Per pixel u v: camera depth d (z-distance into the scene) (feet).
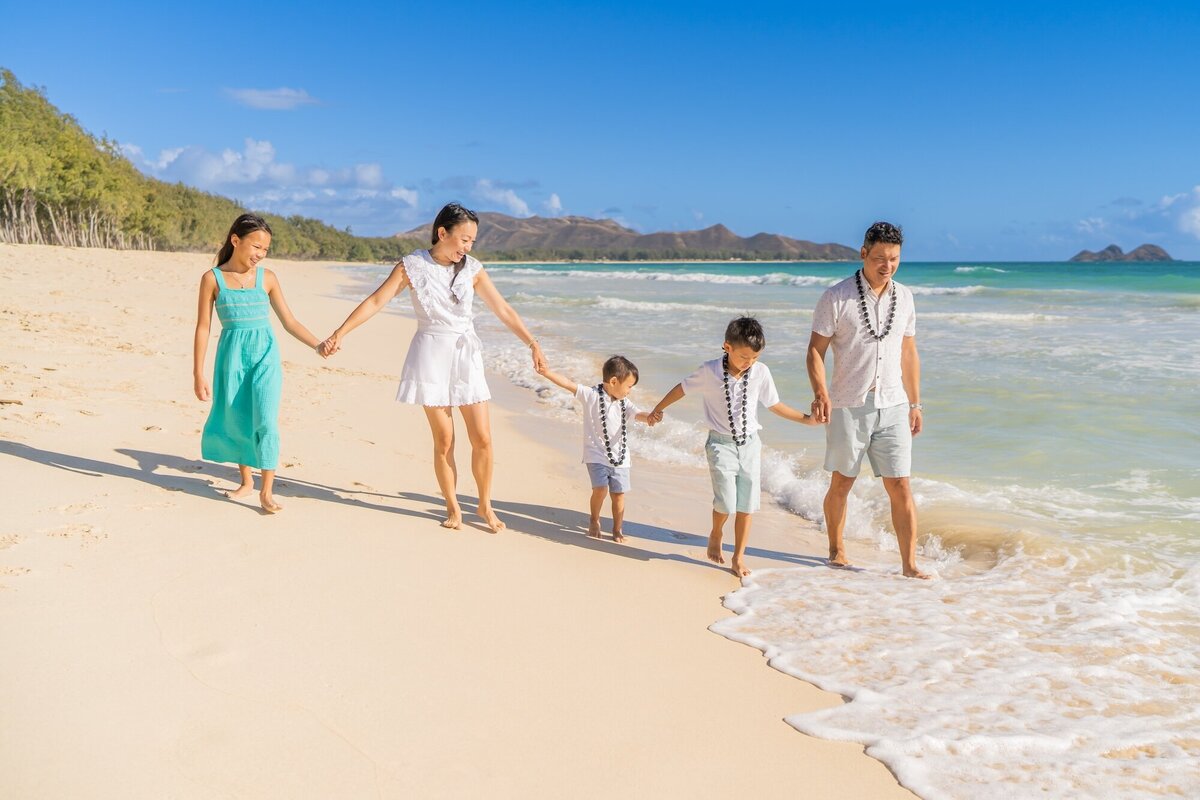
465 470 21.59
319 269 250.37
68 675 9.32
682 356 43.21
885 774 9.09
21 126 210.18
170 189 352.69
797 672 11.42
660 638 12.26
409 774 8.29
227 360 15.96
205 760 8.11
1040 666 11.80
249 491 16.69
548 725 9.50
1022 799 8.71
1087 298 89.61
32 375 24.62
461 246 15.44
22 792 7.36
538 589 13.64
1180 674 11.70
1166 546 16.65
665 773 8.82
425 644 11.13
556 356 44.29
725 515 15.80
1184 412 27.71
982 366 38.24
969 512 18.84
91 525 13.79
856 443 15.84
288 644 10.64
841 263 579.89
